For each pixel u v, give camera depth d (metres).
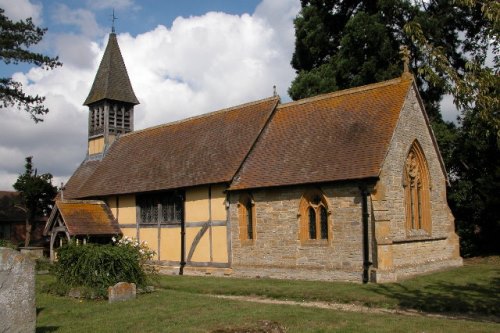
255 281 20.12
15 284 9.23
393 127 20.03
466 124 27.31
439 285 17.05
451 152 28.17
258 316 12.08
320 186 20.17
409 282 17.84
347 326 10.89
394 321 11.36
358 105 22.50
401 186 20.31
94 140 36.72
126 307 13.92
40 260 27.42
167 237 26.41
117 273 16.36
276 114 25.97
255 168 23.19
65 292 16.33
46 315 13.05
